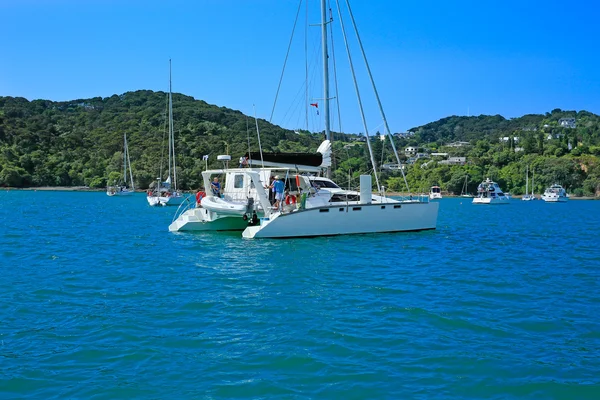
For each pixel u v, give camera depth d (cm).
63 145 12388
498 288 1234
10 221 3347
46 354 766
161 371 702
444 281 1309
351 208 2117
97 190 11112
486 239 2331
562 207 7169
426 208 2333
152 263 1573
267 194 2167
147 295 1143
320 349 784
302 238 2052
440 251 1844
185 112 13412
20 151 11819
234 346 798
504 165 13288
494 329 894
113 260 1638
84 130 13875
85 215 4091
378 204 2180
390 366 720
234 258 1645
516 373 701
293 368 711
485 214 4972
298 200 2117
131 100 17050
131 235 2400
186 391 641
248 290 1187
